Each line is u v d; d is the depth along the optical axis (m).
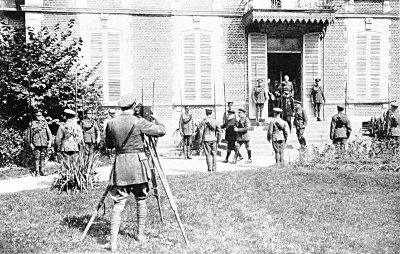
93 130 16.55
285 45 23.72
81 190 11.15
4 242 6.62
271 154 19.20
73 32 22.16
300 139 18.25
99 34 22.39
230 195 10.27
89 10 22.20
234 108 23.23
